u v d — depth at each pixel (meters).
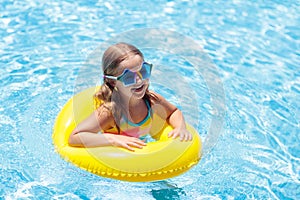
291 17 7.93
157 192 4.92
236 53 7.09
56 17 7.67
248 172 5.20
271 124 5.86
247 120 5.88
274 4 8.23
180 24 7.66
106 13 7.83
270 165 5.30
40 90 6.16
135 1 8.17
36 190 4.89
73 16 7.72
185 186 5.00
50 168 5.03
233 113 5.96
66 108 5.21
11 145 5.34
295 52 7.18
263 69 6.80
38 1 8.02
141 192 4.91
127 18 7.74
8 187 4.91
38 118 5.71
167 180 5.02
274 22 7.80
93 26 7.51
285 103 6.20
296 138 5.68
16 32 7.30
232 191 4.99
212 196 4.93
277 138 5.66
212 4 8.19
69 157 4.70
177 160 4.57
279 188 5.05
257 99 6.25
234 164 5.27
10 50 6.91
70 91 6.16
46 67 6.59
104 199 4.85
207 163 5.24
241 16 7.91
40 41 7.13
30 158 5.18
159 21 7.70
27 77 6.38
